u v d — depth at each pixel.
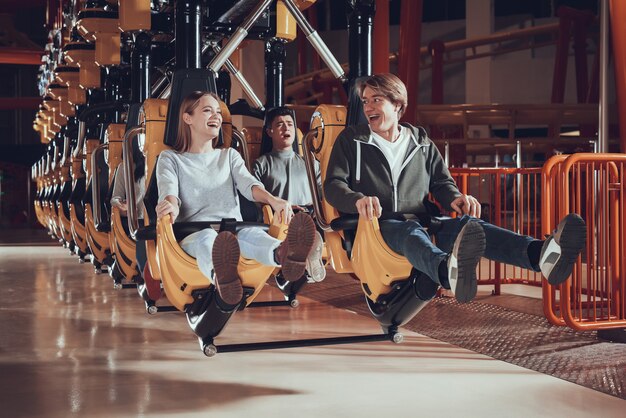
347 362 3.53
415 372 3.30
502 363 3.48
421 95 27.39
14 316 5.13
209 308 3.45
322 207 3.93
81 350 3.88
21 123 33.78
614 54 5.11
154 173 3.61
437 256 2.92
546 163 3.83
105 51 7.28
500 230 3.00
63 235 10.27
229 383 3.12
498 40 22.80
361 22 4.55
